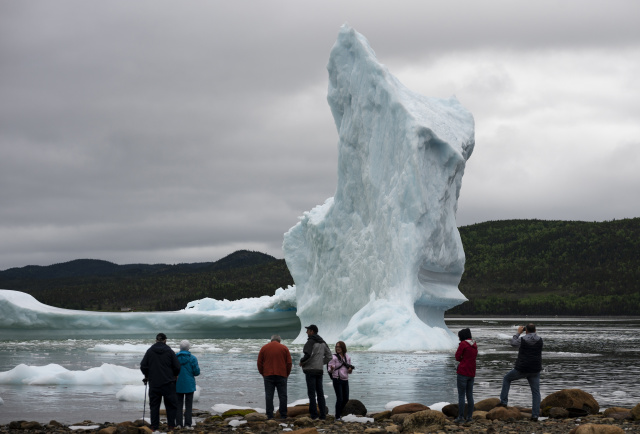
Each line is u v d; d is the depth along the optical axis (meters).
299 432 12.86
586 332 66.56
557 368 27.42
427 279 42.59
